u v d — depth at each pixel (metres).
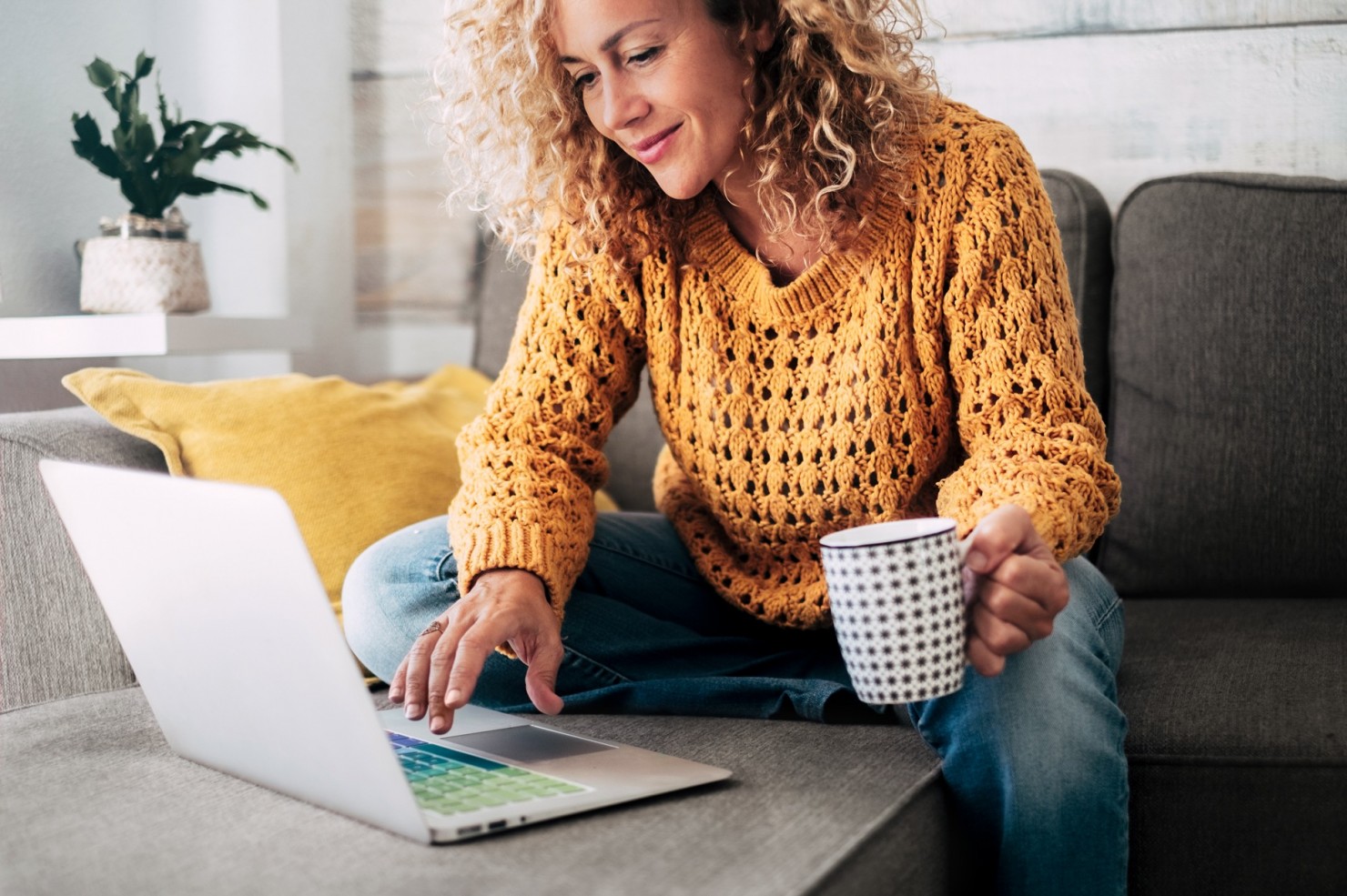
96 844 0.80
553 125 1.22
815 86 1.13
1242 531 1.48
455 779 0.88
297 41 2.12
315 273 2.18
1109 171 1.80
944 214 1.11
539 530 1.11
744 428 1.19
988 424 1.07
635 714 1.14
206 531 0.82
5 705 1.36
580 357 1.27
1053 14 1.80
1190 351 1.51
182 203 1.97
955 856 0.94
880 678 0.83
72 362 1.79
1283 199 1.50
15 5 1.70
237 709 0.89
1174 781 1.01
